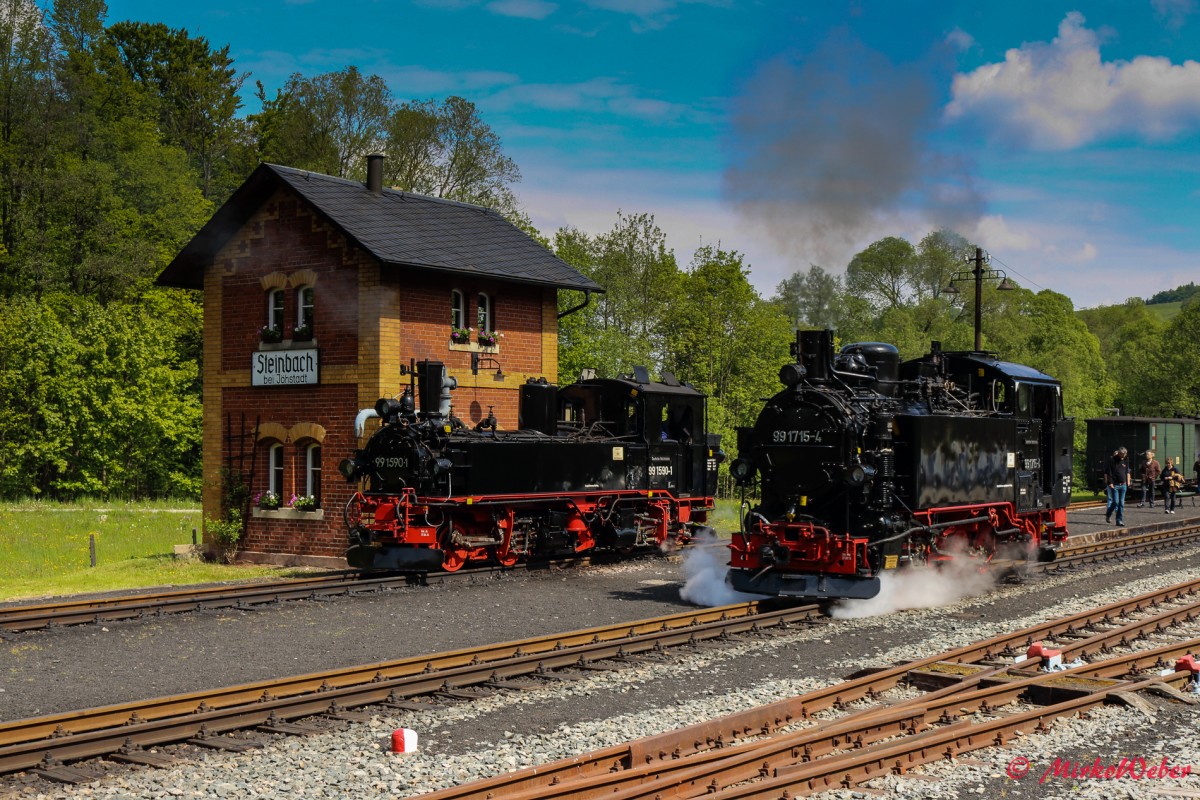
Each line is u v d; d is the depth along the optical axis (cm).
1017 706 945
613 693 991
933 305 5591
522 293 2338
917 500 1497
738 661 1131
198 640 1252
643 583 1783
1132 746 824
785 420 1506
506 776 690
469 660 1095
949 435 1580
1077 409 5053
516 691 991
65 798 702
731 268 4281
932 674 1009
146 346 4341
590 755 736
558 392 2155
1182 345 5378
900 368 1731
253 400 2253
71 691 1009
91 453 4228
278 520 2206
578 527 2006
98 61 5994
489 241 2355
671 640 1201
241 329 2283
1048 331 6253
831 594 1427
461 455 1820
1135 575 1845
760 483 1543
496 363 2266
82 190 4703
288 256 2200
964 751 803
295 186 2125
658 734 820
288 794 711
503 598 1589
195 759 781
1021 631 1225
